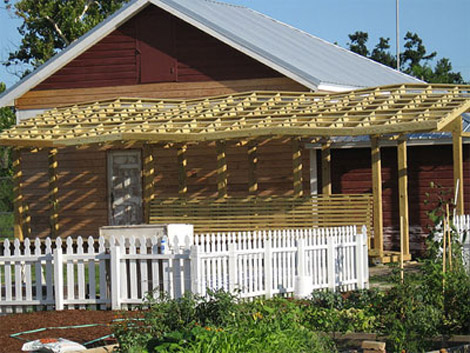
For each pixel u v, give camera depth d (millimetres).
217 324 10703
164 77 27000
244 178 25984
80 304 14945
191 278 14047
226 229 23500
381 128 20172
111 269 14539
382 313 12031
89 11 54375
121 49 27547
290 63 24641
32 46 52500
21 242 25375
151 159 24719
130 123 23578
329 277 16188
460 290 12086
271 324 10195
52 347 11016
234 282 14641
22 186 28641
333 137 24719
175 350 9336
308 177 25359
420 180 24188
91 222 27891
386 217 24500
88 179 27938
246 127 22312
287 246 15703
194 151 26453
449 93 22047
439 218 14000
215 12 30484
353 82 26828
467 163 24062
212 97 25094
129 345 9977
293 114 22359
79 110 25391
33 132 23906
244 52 25422
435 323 11367
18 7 51969
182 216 24047
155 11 27172
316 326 11891
